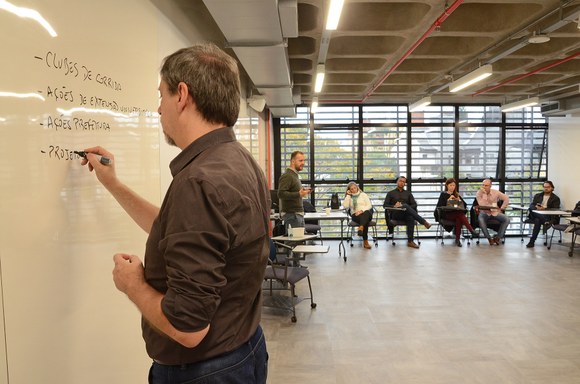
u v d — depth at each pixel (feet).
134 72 5.57
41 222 3.43
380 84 19.49
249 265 2.87
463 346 10.23
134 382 5.46
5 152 2.99
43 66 3.44
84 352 4.16
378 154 26.11
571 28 11.90
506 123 26.04
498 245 23.84
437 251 22.24
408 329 11.36
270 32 9.48
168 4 7.79
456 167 26.13
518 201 26.53
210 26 11.77
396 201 23.84
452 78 18.29
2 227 2.97
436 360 9.52
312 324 11.82
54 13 3.61
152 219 4.22
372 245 24.16
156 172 6.53
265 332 11.27
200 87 2.92
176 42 8.42
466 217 24.32
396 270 18.01
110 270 4.69
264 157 22.68
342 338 10.82
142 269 2.88
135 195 4.27
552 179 25.85
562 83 20.45
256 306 3.24
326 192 26.30
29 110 3.26
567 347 10.11
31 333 3.31
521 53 14.79
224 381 2.87
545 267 18.39
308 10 11.18
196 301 2.37
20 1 3.15
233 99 3.09
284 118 26.07
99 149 4.24
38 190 3.38
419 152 26.13
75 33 3.98
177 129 3.05
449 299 13.92
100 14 4.54
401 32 11.92
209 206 2.53
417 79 19.25
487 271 17.71
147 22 6.16
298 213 16.30
